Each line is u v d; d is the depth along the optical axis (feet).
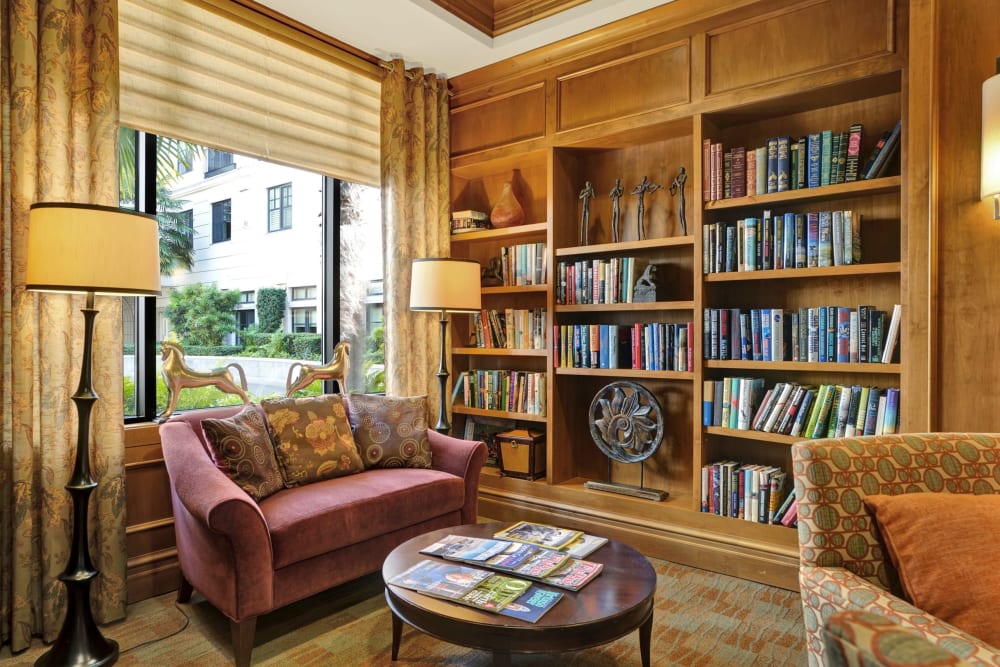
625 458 10.50
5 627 7.17
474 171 13.14
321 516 7.38
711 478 9.53
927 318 6.88
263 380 11.23
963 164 6.43
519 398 11.94
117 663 6.81
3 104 7.10
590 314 12.22
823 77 8.61
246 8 9.66
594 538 7.02
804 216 8.85
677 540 9.75
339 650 7.09
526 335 12.00
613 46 10.64
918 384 6.97
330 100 11.11
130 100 8.46
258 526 6.62
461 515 9.34
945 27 6.56
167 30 8.88
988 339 6.26
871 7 8.28
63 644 6.64
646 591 5.62
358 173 11.65
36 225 6.24
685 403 10.82
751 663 6.73
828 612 4.40
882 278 8.98
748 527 9.14
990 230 6.28
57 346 7.34
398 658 6.89
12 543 7.11
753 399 9.25
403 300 11.69
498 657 5.00
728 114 9.73
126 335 9.22
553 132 11.42
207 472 7.15
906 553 4.43
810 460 4.92
